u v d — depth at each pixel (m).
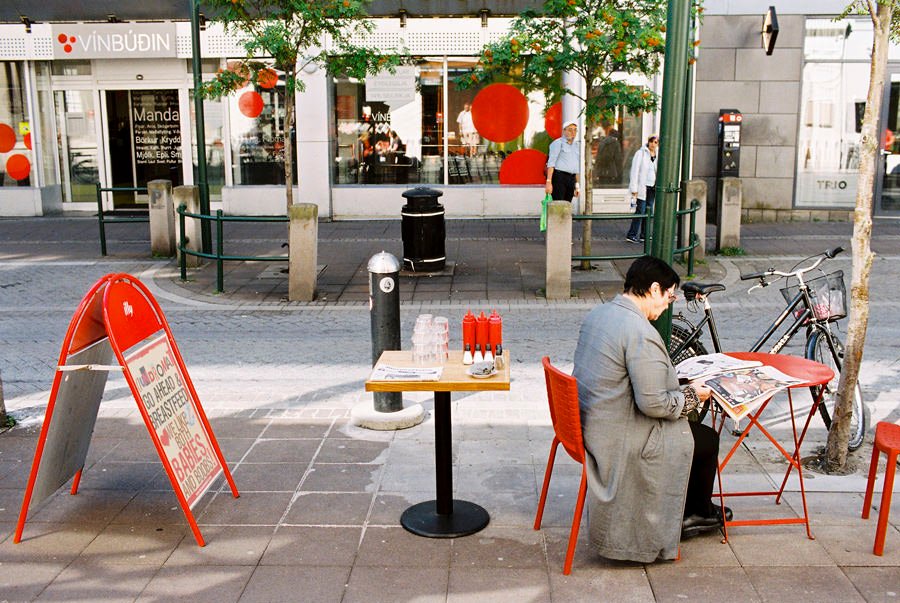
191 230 13.16
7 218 18.39
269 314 10.63
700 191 12.77
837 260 13.09
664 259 5.57
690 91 12.72
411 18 16.91
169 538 4.80
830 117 16.73
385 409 6.54
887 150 16.83
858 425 5.94
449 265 13.22
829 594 4.14
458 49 17.00
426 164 17.72
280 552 4.63
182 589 4.27
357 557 4.56
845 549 4.57
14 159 18.62
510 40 11.78
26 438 6.32
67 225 17.45
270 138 17.92
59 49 17.66
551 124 17.42
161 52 17.58
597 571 4.38
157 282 12.34
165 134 18.59
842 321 9.83
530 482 5.48
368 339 9.39
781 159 16.89
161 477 5.62
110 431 6.44
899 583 4.23
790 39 16.45
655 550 4.31
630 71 11.83
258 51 17.00
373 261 6.29
